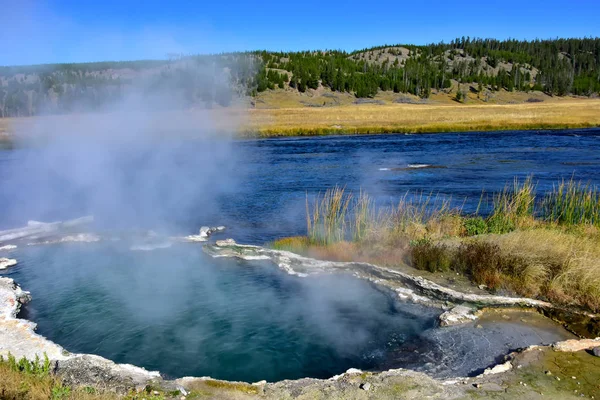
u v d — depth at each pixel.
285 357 9.46
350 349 9.68
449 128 65.25
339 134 64.38
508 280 11.98
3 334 9.77
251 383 8.46
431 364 8.71
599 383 7.53
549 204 19.50
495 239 14.03
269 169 35.59
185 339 10.22
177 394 7.43
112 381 7.87
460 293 11.38
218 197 26.11
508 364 8.22
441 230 16.56
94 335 10.45
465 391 7.41
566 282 11.33
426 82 151.88
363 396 7.34
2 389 6.56
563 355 8.44
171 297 12.46
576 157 37.19
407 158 39.28
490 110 92.62
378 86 155.50
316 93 145.00
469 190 25.86
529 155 39.06
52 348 9.17
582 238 14.08
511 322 10.12
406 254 14.19
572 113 81.06
